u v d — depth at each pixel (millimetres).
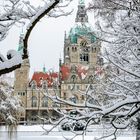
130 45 13656
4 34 8477
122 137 41656
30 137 45438
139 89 12461
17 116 42656
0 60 7996
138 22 13883
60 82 120750
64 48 134375
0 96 41438
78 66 126188
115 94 11570
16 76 126625
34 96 122938
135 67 12391
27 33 7797
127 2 14461
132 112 10781
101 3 15211
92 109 10688
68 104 10234
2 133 48844
